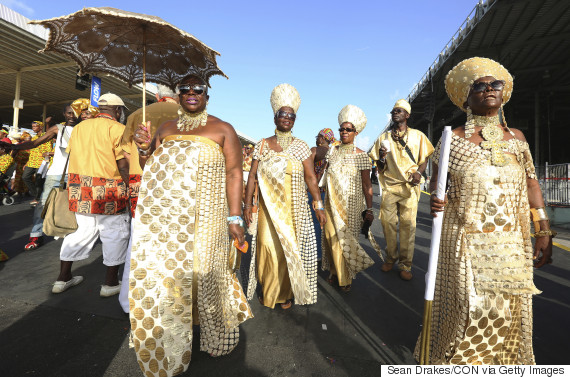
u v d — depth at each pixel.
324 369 1.83
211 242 1.84
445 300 1.67
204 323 1.84
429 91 15.88
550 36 10.30
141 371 1.76
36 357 1.84
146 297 1.67
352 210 3.21
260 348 2.03
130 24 1.93
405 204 3.45
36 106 12.38
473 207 1.56
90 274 3.27
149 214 1.73
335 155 3.36
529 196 1.65
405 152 3.46
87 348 1.95
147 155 1.92
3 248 4.02
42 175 5.71
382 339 2.19
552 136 23.20
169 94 2.74
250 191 2.78
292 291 2.69
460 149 1.63
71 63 7.69
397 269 3.85
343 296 2.97
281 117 2.62
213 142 1.86
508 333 1.58
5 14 5.62
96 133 2.63
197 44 1.75
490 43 11.17
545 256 1.60
